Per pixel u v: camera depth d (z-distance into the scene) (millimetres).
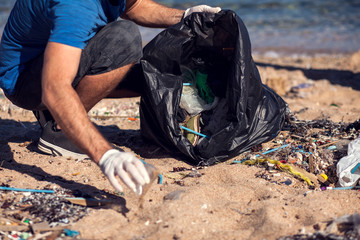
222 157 2590
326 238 1723
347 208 2082
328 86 5746
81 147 1799
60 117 1806
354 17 12609
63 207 2012
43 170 2473
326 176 2508
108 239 1776
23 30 2266
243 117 2502
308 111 4215
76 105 1815
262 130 2723
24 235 1768
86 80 2420
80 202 2055
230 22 2477
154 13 2877
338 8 14336
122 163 1680
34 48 2359
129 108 4207
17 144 2951
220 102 2703
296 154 2686
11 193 2139
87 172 2475
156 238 1762
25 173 2420
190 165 2635
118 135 3246
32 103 2518
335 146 2768
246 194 2207
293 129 3119
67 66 1878
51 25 2049
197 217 1927
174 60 2553
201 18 2539
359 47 8883
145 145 2982
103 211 1992
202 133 2721
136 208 2031
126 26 2396
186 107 2711
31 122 3693
